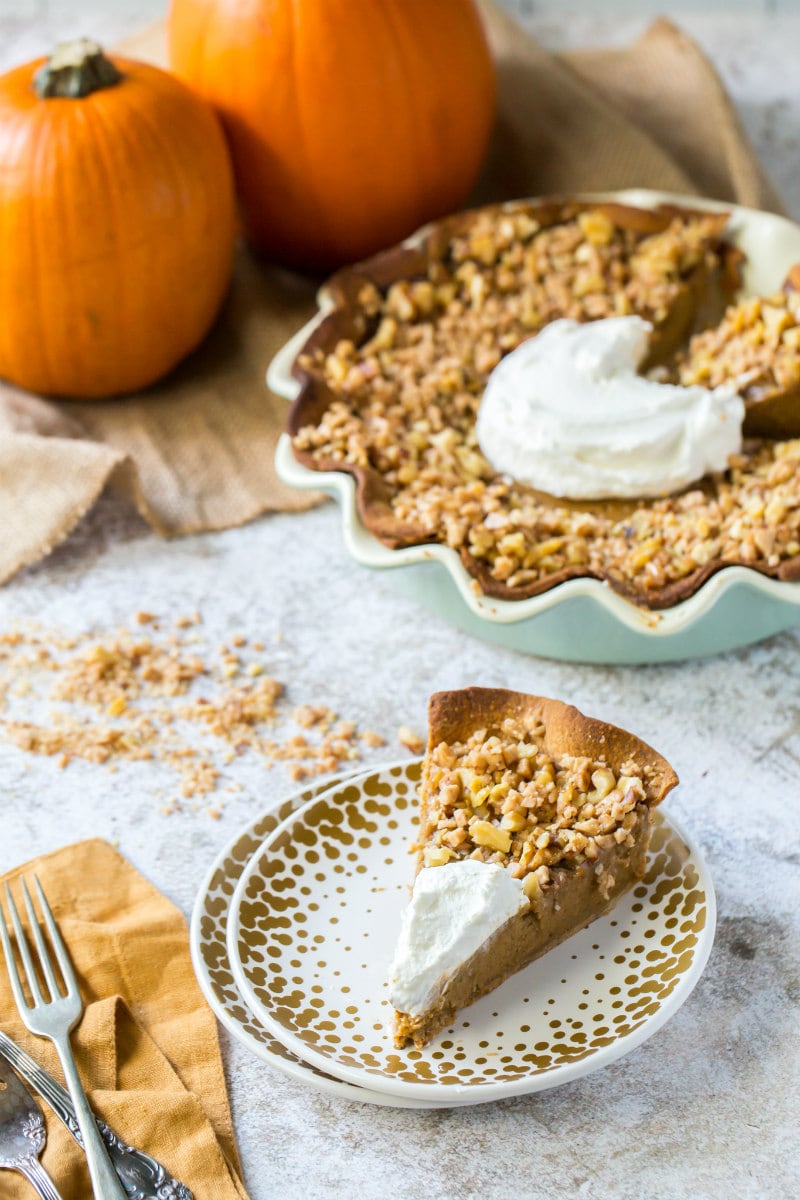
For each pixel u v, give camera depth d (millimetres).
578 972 1035
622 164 1428
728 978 1050
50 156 1285
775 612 1161
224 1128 1005
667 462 1197
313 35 1321
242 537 1296
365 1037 1014
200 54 1355
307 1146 1003
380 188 1373
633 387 1222
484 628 1183
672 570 1150
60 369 1346
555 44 1598
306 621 1234
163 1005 1044
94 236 1294
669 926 1043
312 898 1061
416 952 1004
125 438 1350
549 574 1156
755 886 1083
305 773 1144
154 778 1149
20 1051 1016
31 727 1180
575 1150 999
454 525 1160
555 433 1199
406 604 1244
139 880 1093
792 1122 1004
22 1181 982
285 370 1267
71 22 1655
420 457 1230
